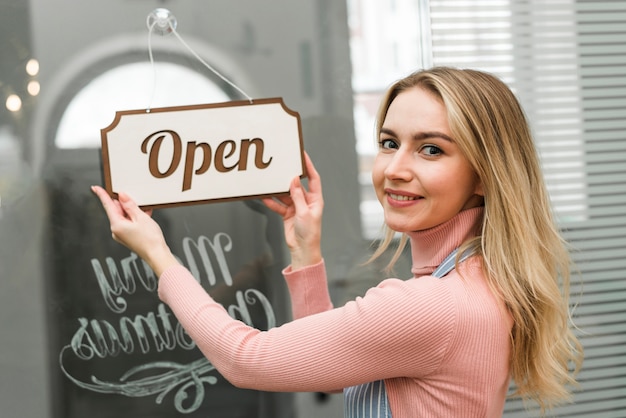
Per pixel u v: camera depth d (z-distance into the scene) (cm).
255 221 149
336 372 102
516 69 168
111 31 142
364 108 155
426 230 112
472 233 113
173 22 145
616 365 177
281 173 127
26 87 139
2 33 138
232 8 148
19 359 140
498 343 104
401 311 100
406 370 103
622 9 174
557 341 114
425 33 159
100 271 143
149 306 145
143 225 116
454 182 106
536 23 168
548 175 173
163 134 122
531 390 115
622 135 175
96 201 142
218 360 106
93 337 143
